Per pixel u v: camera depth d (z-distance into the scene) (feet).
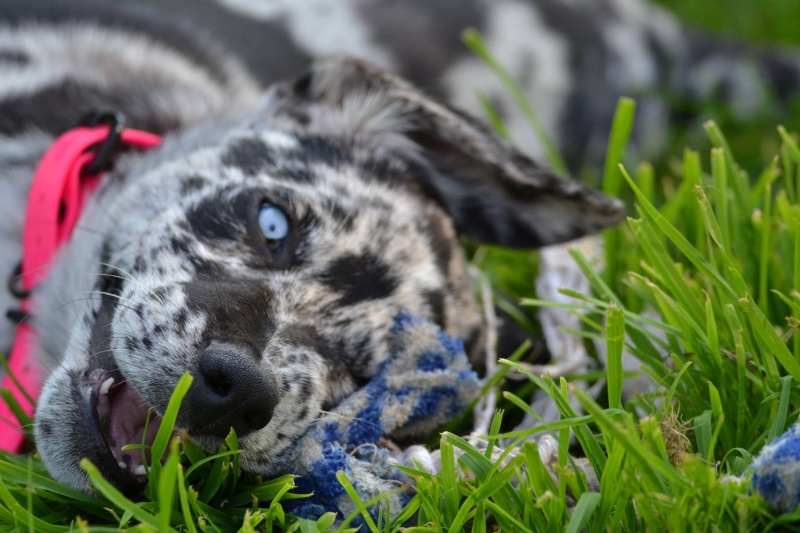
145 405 2.82
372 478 2.76
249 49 3.81
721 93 4.47
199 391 2.74
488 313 3.22
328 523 2.68
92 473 2.60
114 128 3.25
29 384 3.07
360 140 3.34
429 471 2.77
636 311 3.26
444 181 3.34
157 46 3.64
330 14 3.97
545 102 4.22
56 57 3.51
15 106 3.36
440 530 2.68
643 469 2.62
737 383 2.90
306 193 3.12
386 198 3.20
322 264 3.04
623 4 4.46
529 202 3.28
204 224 3.03
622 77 4.38
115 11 3.69
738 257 3.19
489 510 2.76
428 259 3.15
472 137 3.28
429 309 3.09
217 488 2.76
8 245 3.23
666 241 3.39
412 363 2.93
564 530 2.68
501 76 3.76
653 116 4.39
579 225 3.27
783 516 2.63
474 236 3.39
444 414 2.92
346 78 3.38
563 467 2.71
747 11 4.63
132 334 2.83
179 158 3.20
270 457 2.81
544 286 3.36
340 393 2.94
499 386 3.10
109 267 3.02
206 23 3.80
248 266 3.00
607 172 3.45
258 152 3.21
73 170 3.19
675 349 2.99
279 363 2.85
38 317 3.11
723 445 2.87
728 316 2.92
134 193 3.15
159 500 2.65
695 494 2.64
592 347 3.26
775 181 3.65
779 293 2.97
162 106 3.46
